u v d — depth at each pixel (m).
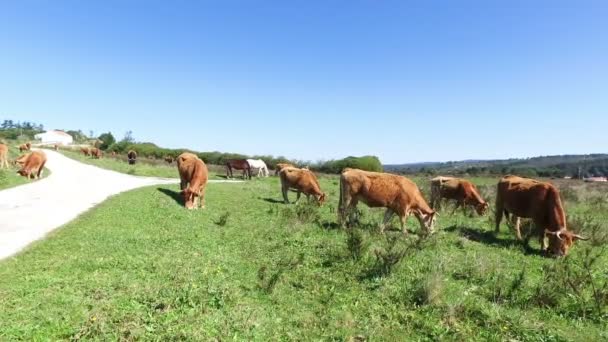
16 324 6.34
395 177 13.88
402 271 9.52
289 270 9.53
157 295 7.67
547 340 6.67
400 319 7.32
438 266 9.55
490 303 7.98
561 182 39.00
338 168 50.81
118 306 7.11
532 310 7.79
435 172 62.16
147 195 20.17
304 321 7.10
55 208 16.36
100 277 8.50
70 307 7.01
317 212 16.67
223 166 55.03
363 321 7.18
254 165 41.34
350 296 8.23
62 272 8.70
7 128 164.62
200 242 11.80
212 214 16.59
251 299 7.95
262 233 13.16
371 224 14.65
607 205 21.88
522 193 13.13
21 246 10.67
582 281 8.70
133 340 6.09
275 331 6.69
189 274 8.92
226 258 10.36
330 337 6.62
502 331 6.89
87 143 127.94
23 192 20.80
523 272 8.70
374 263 9.81
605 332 7.00
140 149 74.00
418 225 15.44
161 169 43.38
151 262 9.64
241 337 6.40
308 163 54.94
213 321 6.80
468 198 17.78
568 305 7.96
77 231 12.36
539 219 12.58
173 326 6.53
